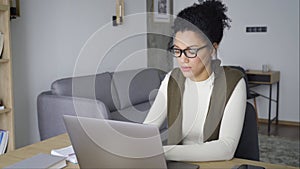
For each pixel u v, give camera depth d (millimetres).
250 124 1280
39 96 2764
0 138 2375
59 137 1435
